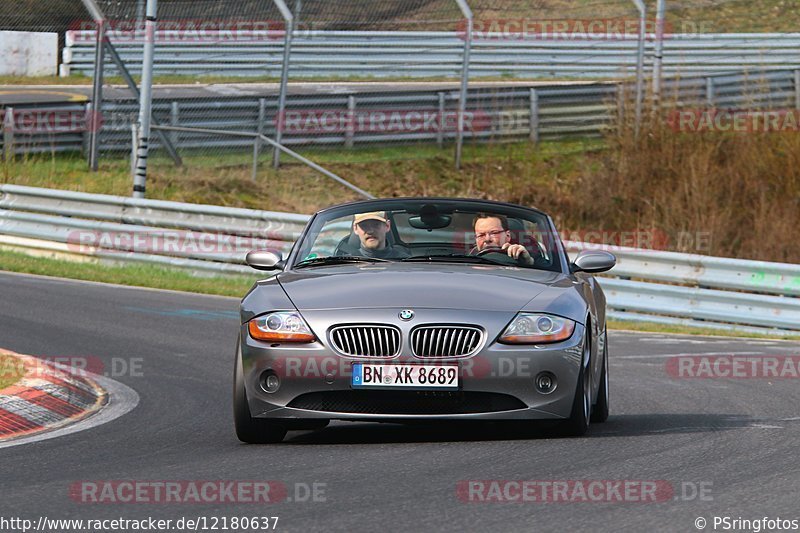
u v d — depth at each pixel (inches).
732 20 4178.2
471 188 3563.0
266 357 947.3
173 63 3843.5
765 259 3193.9
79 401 1215.6
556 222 3412.9
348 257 1105.4
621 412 1198.3
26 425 1091.3
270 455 916.6
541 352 936.9
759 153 3398.1
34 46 4886.8
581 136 3875.5
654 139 3444.9
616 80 3841.0
